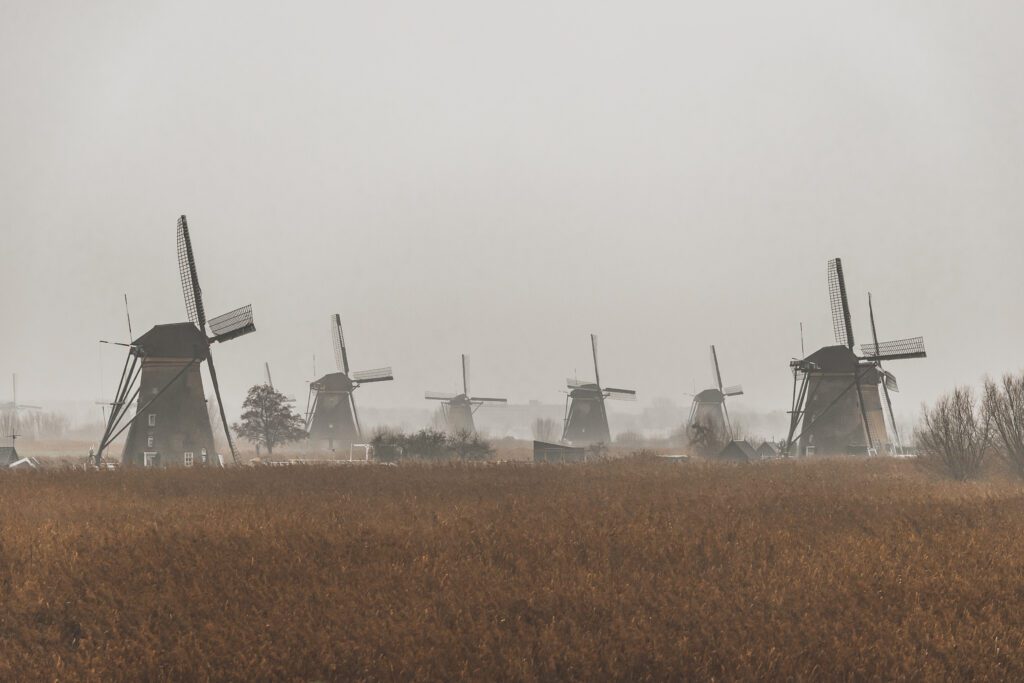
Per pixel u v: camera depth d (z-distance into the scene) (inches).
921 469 7672.2
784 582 3201.3
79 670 2554.1
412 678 2495.1
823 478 7017.7
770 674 2486.5
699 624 2785.4
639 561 3555.6
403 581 3186.5
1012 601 3083.2
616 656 2588.6
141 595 3063.5
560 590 3065.9
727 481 6668.3
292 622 2783.0
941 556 3654.0
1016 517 4694.9
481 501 5226.4
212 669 2527.1
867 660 2551.7
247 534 3902.6
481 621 2800.2
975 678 2501.2
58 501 5290.4
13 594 3105.3
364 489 5984.3
